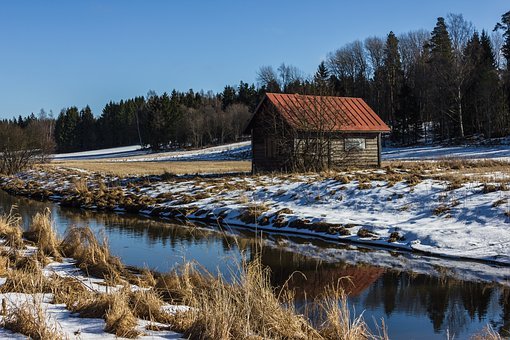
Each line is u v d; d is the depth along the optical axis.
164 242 15.72
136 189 27.69
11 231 14.09
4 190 35.78
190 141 104.00
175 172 39.81
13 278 8.50
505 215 14.33
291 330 6.57
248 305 6.59
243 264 7.60
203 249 14.57
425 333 8.04
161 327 6.56
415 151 54.97
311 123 29.45
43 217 15.08
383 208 17.27
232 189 23.91
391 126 79.25
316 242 15.40
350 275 11.63
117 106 138.62
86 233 12.91
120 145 133.50
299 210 18.67
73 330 6.19
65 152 136.00
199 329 6.17
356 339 6.83
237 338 6.06
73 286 8.53
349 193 19.42
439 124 69.06
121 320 6.23
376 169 27.97
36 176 41.12
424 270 11.95
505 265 12.12
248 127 33.22
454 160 31.69
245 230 17.67
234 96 125.88
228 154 73.56
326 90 33.06
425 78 71.69
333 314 7.20
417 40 88.81
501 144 51.47
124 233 17.41
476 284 10.76
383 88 83.69
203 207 21.20
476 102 60.66
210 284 8.57
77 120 137.88
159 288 9.03
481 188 16.94
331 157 30.67
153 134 102.81
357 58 89.50
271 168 31.72
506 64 76.56
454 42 67.06
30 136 48.69
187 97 128.50
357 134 31.52
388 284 10.89
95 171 43.97
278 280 11.28
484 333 7.89
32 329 5.79
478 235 13.76
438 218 15.46
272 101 30.56
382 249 14.27
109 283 9.36
